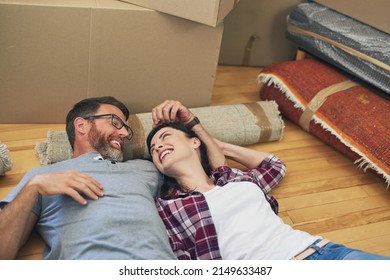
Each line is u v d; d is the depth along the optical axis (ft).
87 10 5.53
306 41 7.38
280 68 7.10
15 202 3.83
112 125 4.89
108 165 4.49
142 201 4.20
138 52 6.01
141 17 5.75
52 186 3.90
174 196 4.80
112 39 5.81
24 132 6.14
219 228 4.37
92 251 3.82
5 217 3.77
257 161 5.58
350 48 6.61
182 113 5.41
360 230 5.31
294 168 6.18
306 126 6.70
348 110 6.20
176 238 4.45
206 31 6.05
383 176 5.67
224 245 4.31
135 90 6.34
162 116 5.37
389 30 6.28
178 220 4.46
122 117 5.07
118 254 3.82
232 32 8.09
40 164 5.63
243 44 8.27
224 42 8.20
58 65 5.85
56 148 5.40
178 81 6.41
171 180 5.06
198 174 4.88
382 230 5.33
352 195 5.81
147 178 4.71
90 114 4.89
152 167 4.94
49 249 4.26
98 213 3.95
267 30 8.14
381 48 6.23
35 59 5.73
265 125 6.32
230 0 5.77
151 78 6.28
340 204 5.65
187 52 6.17
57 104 6.19
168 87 6.43
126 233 3.92
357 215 5.51
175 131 5.01
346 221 5.41
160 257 3.88
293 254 4.19
